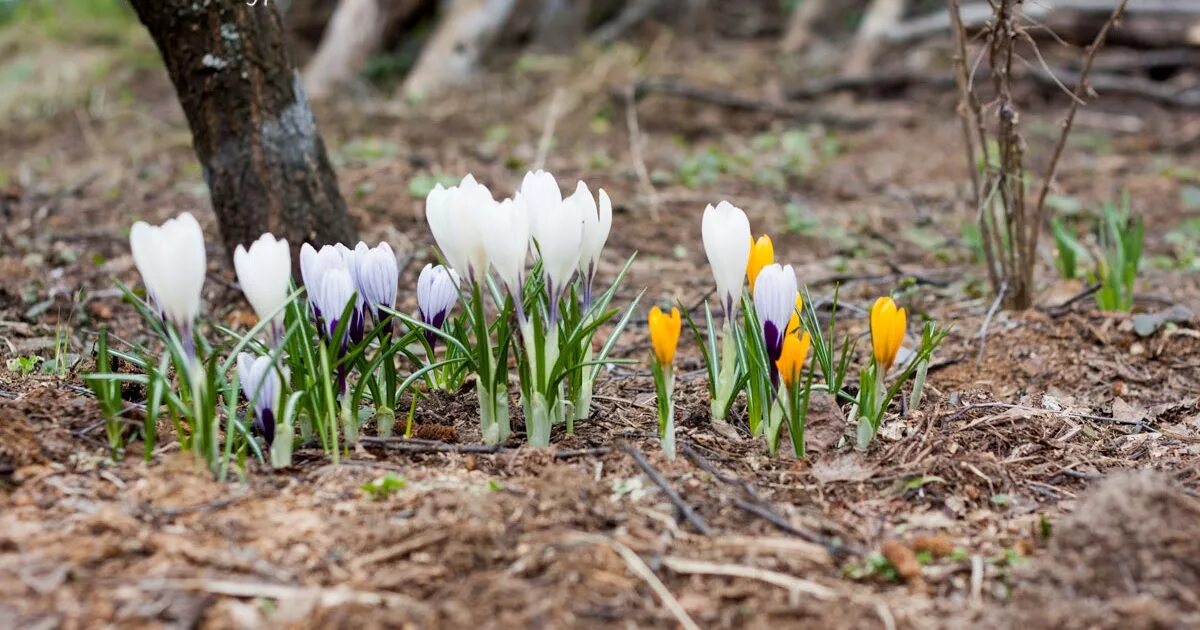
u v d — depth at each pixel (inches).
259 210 59.7
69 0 137.9
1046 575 46.4
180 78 59.2
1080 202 81.0
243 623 44.7
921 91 114.5
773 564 46.9
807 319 52.2
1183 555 45.9
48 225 70.4
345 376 50.1
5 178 82.0
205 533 46.7
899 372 56.7
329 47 115.2
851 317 61.6
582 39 133.0
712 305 63.2
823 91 114.2
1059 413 53.8
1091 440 52.8
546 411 50.1
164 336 48.3
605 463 49.8
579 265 50.8
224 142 59.5
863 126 104.1
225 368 49.0
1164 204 81.3
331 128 95.7
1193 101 107.7
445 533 46.7
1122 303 60.7
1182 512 46.6
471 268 49.4
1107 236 68.1
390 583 45.7
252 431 50.8
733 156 91.2
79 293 61.4
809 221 73.0
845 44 134.3
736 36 145.3
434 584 45.8
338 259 49.8
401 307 62.1
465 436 51.3
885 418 52.6
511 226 48.7
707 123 102.7
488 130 97.5
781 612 45.6
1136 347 58.4
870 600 46.1
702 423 52.1
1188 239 71.2
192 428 48.4
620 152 92.4
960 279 65.2
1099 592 45.9
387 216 70.2
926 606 46.1
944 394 55.3
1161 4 115.2
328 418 49.9
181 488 47.8
